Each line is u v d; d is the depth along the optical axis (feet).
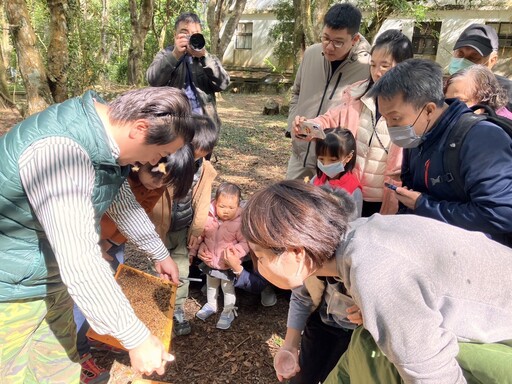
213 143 7.56
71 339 6.31
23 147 4.46
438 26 52.75
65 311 6.07
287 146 27.14
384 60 7.72
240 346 8.85
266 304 10.04
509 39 49.49
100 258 4.41
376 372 4.20
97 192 4.98
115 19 68.64
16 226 4.75
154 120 4.57
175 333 8.95
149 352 4.60
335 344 6.11
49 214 4.27
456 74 7.04
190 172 6.56
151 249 6.77
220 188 9.17
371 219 3.84
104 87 41.19
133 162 5.10
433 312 3.31
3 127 27.91
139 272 7.20
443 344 3.29
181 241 8.57
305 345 6.31
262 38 64.23
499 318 3.66
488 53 8.55
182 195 6.74
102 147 4.67
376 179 8.00
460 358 3.67
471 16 50.52
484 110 5.59
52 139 4.43
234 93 60.44
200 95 12.07
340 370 5.14
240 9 44.11
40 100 19.33
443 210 5.34
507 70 49.98
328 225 3.68
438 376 3.27
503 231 4.94
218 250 9.09
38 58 19.17
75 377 6.46
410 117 5.29
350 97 8.34
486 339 3.67
